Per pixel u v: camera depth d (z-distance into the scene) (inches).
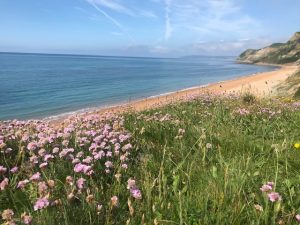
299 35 6225.4
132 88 2062.0
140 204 147.0
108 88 2066.9
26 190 157.5
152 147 235.5
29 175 170.6
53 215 127.0
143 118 315.3
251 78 2534.5
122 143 222.8
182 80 2728.8
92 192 153.3
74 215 135.0
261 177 182.2
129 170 189.9
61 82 2453.2
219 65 6860.2
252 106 403.5
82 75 3250.5
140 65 6633.9
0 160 194.7
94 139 209.8
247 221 136.2
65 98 1604.3
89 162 178.5
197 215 141.2
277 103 464.4
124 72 3951.8
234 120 340.5
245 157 217.2
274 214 131.3
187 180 177.0
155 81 2623.0
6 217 120.3
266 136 296.4
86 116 298.4
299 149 234.4
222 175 171.0
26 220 116.6
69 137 221.6
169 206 143.1
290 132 304.0
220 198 142.6
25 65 5201.8
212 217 136.6
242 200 149.7
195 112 381.1
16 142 223.0
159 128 278.4
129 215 139.6
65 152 187.6
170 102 510.3
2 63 5841.5
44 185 135.2
